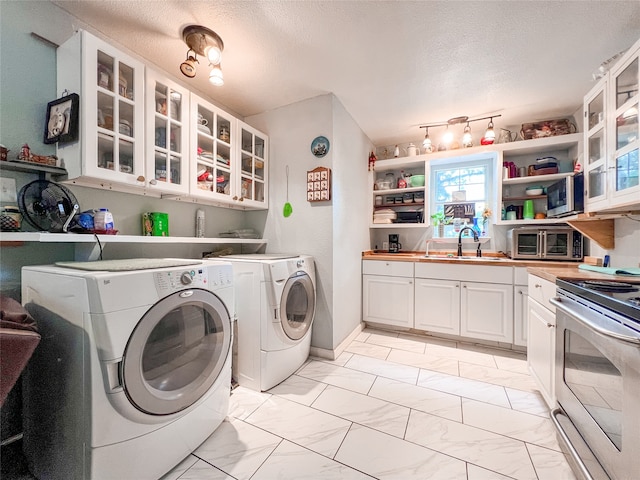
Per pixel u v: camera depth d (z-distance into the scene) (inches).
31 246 55.4
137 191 69.2
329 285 93.1
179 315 50.1
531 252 103.0
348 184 106.7
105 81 56.2
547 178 107.2
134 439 41.8
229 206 98.5
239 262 76.5
